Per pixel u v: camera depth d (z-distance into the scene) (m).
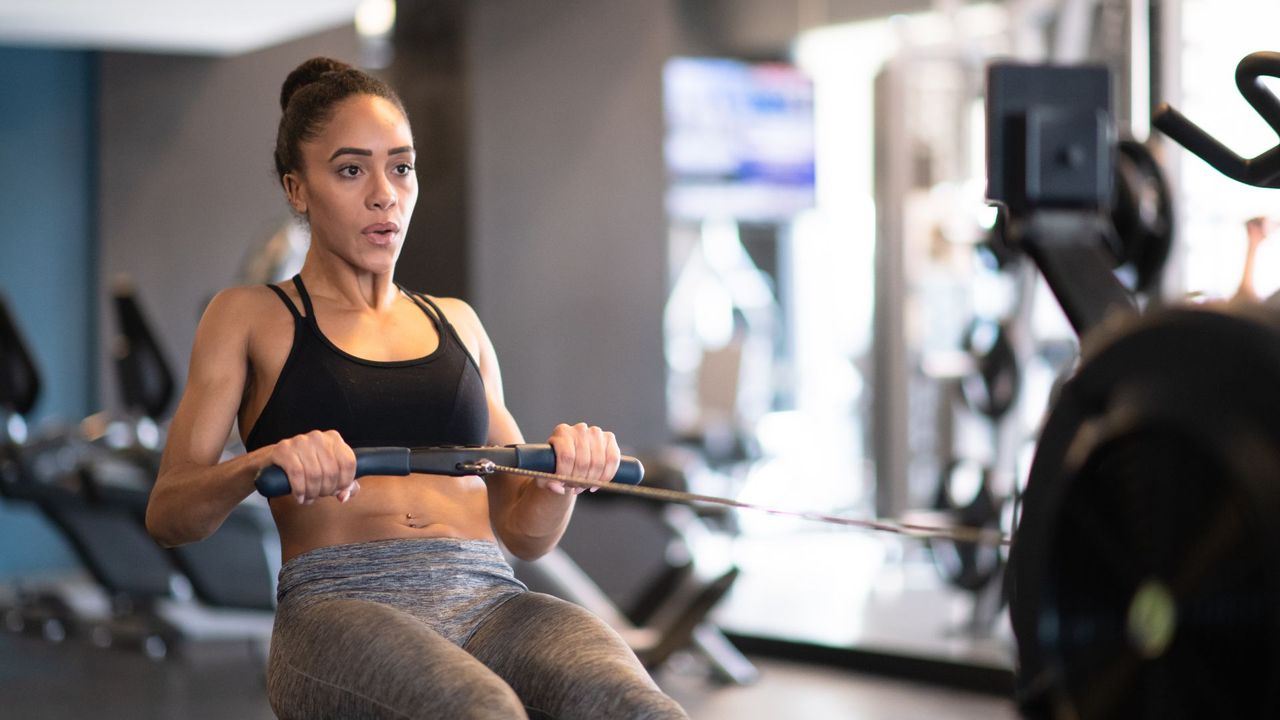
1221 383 0.91
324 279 1.88
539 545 1.97
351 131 1.82
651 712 1.51
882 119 7.00
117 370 5.67
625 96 6.13
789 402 7.86
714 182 7.18
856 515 7.52
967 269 6.79
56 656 5.56
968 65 6.76
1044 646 1.07
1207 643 0.95
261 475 1.51
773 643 5.24
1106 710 1.03
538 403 5.84
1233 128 4.67
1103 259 1.41
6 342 5.76
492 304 5.75
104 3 6.71
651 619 4.89
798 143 7.44
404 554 1.76
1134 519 1.01
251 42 7.71
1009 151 1.42
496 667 1.68
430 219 5.92
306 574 1.74
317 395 1.79
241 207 8.16
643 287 6.13
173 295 8.13
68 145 7.93
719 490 7.72
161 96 8.09
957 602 5.79
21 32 7.37
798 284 7.75
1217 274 4.55
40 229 7.84
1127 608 1.02
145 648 5.71
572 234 5.96
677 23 6.66
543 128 5.91
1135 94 4.19
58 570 7.95
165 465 1.76
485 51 5.78
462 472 1.65
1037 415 5.66
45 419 7.82
